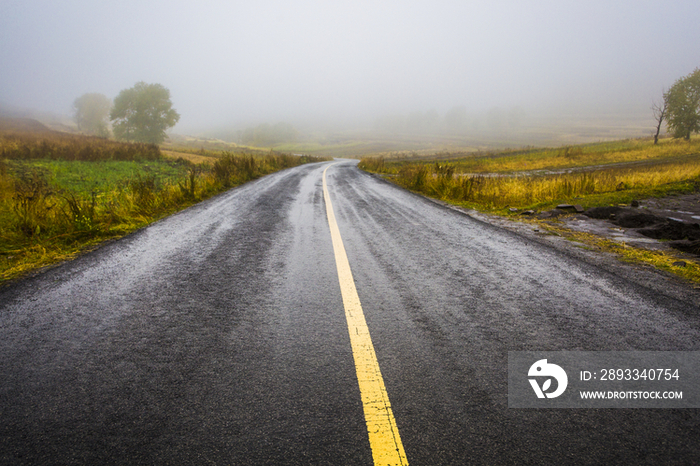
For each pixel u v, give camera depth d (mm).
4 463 1240
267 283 3193
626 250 4660
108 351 1988
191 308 2609
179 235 5098
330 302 2773
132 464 1245
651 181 13711
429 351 2045
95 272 3414
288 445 1338
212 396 1610
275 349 2041
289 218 6664
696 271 3695
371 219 6750
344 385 1710
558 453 1314
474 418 1496
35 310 2527
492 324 2424
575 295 2996
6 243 4422
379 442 1354
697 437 1403
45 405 1534
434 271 3633
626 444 1362
